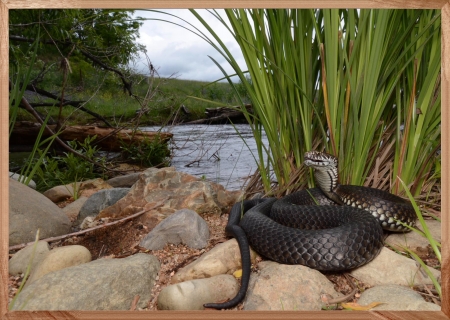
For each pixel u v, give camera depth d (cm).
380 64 45
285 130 54
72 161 95
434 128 52
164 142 121
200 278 37
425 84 48
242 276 36
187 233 44
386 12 42
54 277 33
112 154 126
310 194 50
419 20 49
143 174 57
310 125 51
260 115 52
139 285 35
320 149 56
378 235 38
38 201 52
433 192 55
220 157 112
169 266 41
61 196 74
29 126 124
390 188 53
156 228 45
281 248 38
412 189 52
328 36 45
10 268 41
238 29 48
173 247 44
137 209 52
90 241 49
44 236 49
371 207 45
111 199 59
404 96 51
